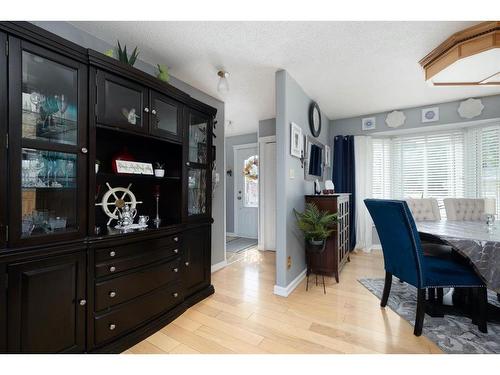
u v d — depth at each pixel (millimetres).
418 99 3314
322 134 3900
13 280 1128
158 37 1873
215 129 3162
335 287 2572
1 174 1095
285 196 2404
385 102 3432
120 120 1568
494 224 2338
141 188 2145
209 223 2428
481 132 3402
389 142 4109
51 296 1249
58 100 1351
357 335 1708
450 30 1823
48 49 1238
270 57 2184
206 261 2391
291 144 2523
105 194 1843
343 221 3166
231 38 1893
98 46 1866
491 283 1604
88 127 1407
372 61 2271
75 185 1366
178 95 2000
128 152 1938
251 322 1891
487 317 1845
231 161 5504
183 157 2100
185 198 2127
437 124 3479
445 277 1706
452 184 3635
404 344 1604
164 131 1891
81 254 1374
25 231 1240
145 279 1703
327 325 1841
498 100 3125
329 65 2342
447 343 1601
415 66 2375
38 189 1319
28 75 1231
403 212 1713
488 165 3330
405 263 1828
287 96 2467
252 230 5215
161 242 1837
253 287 2590
